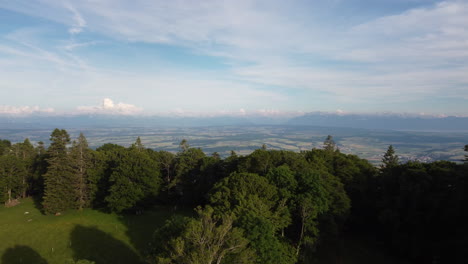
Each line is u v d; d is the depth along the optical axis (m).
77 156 58.06
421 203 34.62
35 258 37.34
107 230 46.88
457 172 33.81
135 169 54.69
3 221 50.66
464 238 28.52
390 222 36.31
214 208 30.75
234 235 19.59
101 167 61.31
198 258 17.20
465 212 30.36
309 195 32.06
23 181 65.81
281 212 30.73
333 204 36.22
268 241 23.88
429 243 32.09
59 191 54.66
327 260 34.19
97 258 37.44
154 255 24.03
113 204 53.75
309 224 31.84
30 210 57.66
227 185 33.88
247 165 47.38
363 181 44.88
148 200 56.53
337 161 50.28
